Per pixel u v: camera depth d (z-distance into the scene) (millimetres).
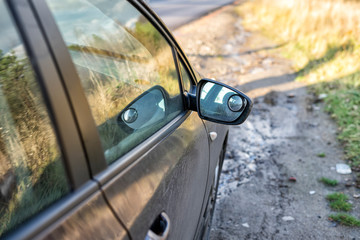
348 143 3963
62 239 689
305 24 9188
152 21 1455
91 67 979
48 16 801
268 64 7129
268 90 5738
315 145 4016
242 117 1556
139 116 1171
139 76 1267
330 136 4207
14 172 814
